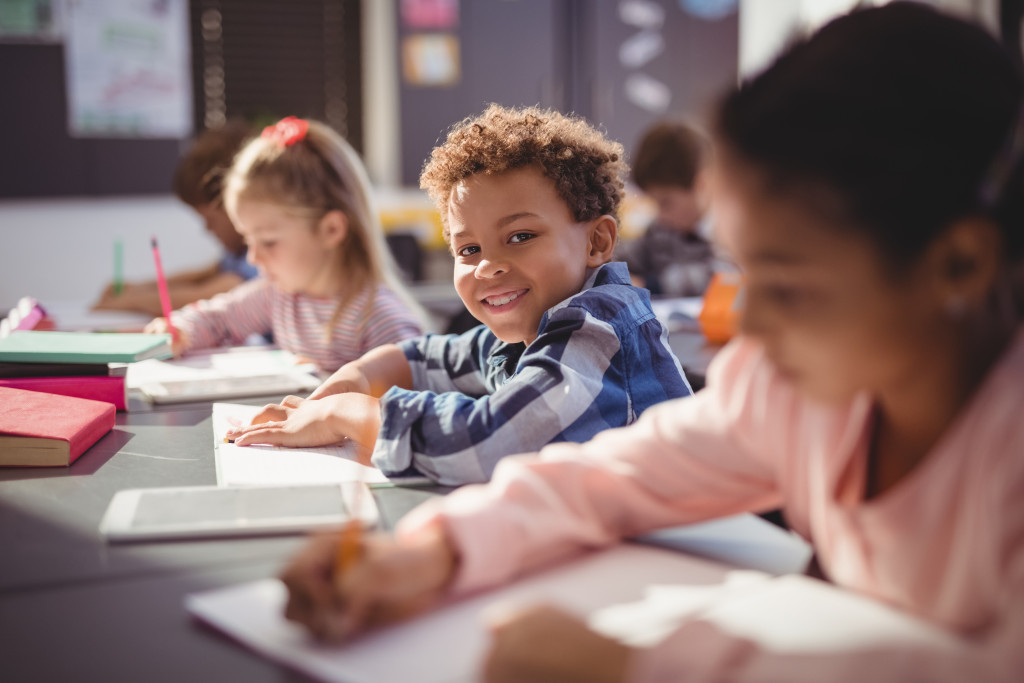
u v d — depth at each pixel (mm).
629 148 4570
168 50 4066
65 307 2340
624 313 1032
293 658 525
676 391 1039
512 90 4422
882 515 564
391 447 907
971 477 513
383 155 4527
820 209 459
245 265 2396
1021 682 438
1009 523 484
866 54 470
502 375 1156
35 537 736
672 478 713
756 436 674
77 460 968
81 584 644
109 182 4039
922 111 454
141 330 1885
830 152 454
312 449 1009
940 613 550
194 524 737
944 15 489
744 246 492
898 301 470
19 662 534
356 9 4520
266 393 1326
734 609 553
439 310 2496
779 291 486
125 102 4023
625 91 4527
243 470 912
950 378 524
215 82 4352
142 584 644
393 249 3645
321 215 1743
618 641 499
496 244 1054
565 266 1066
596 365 966
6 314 2441
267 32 4402
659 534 760
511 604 596
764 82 498
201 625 581
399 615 578
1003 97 467
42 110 3902
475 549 616
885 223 455
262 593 614
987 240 462
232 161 2277
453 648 539
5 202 3896
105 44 3957
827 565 656
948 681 443
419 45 4281
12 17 3812
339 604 548
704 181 549
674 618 578
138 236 4078
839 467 603
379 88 4496
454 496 687
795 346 501
